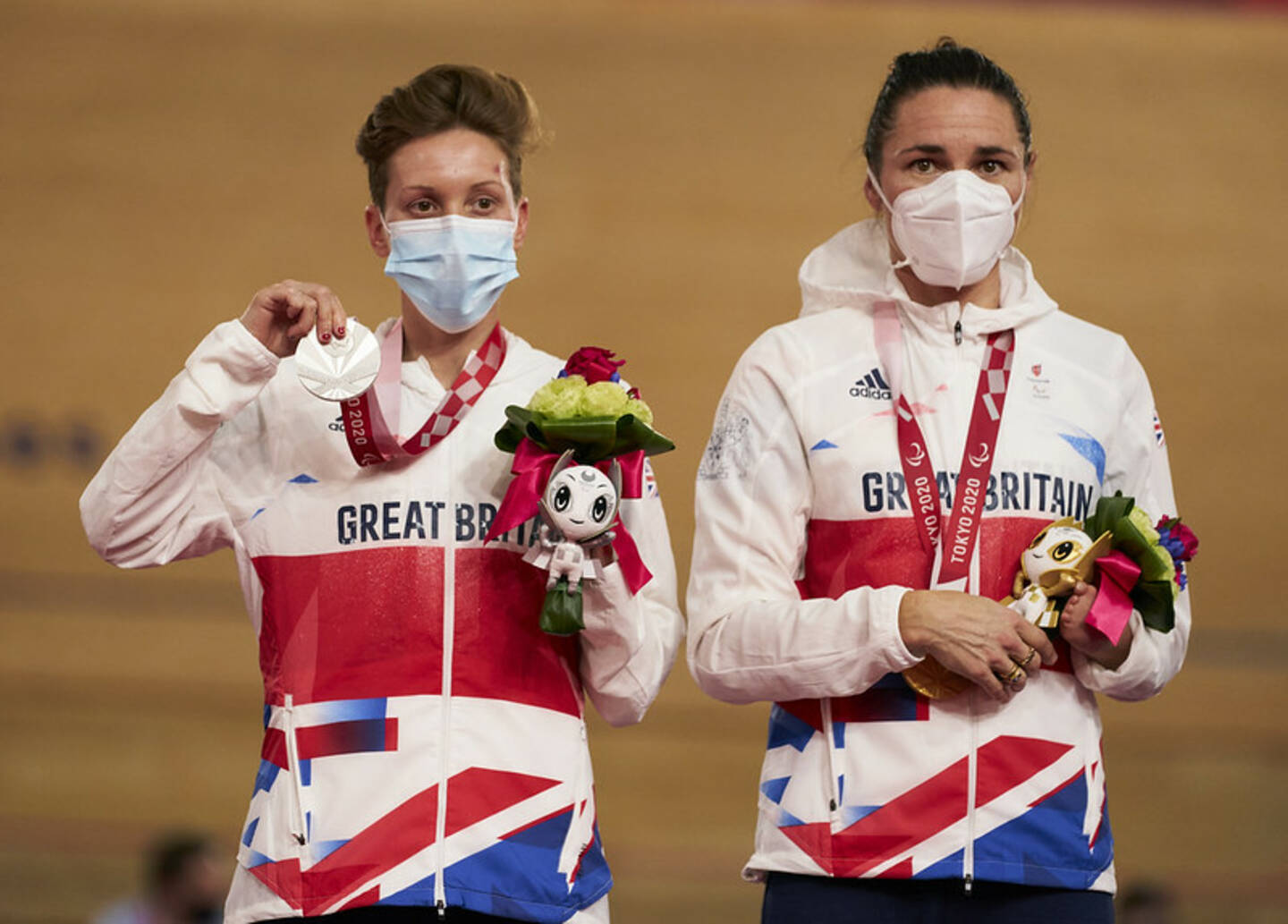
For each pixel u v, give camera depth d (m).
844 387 6.69
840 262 7.16
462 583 6.25
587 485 5.99
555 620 6.02
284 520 6.37
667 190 18.44
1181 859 17.27
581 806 6.27
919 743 6.29
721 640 6.48
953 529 6.41
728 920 16.72
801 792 6.40
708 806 17.12
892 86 6.86
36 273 18.16
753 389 6.82
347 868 5.98
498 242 6.37
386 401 6.43
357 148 6.72
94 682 17.53
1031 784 6.28
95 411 18.06
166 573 17.77
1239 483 18.17
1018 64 18.72
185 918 13.04
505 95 6.60
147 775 17.34
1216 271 18.44
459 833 6.03
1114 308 18.38
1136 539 6.27
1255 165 18.59
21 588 17.67
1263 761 17.59
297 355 6.15
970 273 6.61
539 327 18.17
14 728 17.39
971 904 6.23
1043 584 6.30
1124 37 18.73
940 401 6.63
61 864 16.91
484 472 6.38
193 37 18.47
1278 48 18.77
